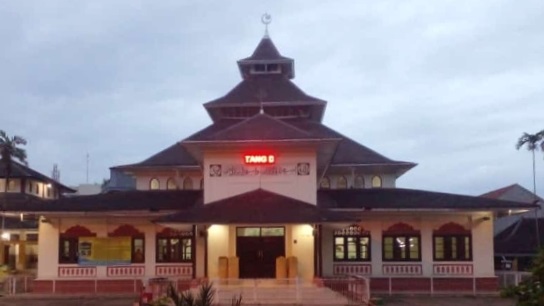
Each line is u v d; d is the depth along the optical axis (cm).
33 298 3469
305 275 3372
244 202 3256
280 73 5047
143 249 3750
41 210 3631
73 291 3694
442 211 3578
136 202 3788
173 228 3506
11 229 5891
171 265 3719
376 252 3688
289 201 3272
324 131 4706
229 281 2948
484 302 3178
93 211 3612
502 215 4025
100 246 3747
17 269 5728
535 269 995
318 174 4000
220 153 3409
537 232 5466
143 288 2822
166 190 4197
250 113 4834
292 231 3409
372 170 4591
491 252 3662
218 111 4831
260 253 3419
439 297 3441
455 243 3697
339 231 3709
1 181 6531
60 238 3753
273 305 2659
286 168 3394
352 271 3675
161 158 4638
